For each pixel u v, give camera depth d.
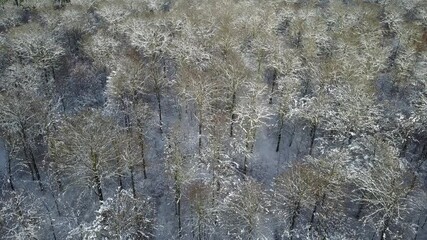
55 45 68.38
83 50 72.69
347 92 53.16
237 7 74.19
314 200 45.19
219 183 50.41
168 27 70.88
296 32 70.44
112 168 51.03
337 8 75.31
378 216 49.66
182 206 53.50
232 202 47.16
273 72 64.69
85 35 75.56
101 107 64.25
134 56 64.06
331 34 69.69
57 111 63.06
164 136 58.91
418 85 60.19
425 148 54.38
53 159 52.66
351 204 51.38
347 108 51.94
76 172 50.81
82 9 79.62
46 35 69.81
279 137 57.56
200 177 50.38
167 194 54.97
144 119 57.25
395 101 60.09
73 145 47.94
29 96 56.12
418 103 56.94
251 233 46.62
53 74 70.12
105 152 47.53
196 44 63.41
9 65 68.69
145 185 55.78
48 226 52.38
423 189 51.31
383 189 43.78
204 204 47.31
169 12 74.44
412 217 50.00
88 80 69.12
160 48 63.47
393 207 43.69
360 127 51.69
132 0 80.62
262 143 59.84
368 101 51.34
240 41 64.44
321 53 68.31
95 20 81.50
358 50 65.12
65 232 51.94
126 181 55.84
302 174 46.22
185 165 49.88
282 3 80.56
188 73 55.84
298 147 58.78
